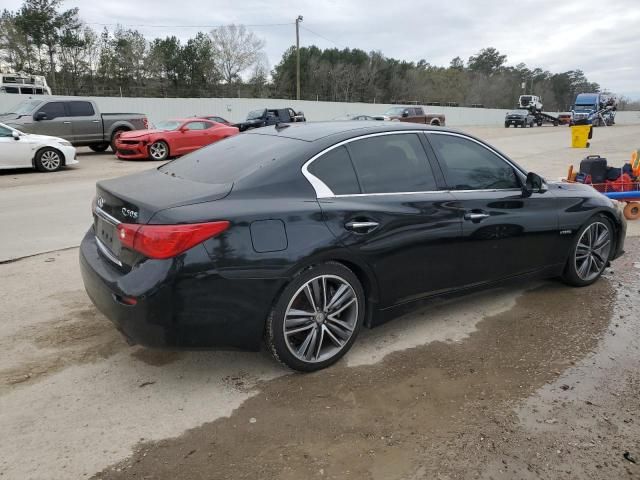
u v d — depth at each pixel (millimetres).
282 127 3971
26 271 5234
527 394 3059
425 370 3334
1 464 2451
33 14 45188
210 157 3705
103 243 3346
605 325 4004
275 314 3043
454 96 88562
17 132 13328
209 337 2904
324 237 3102
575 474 2410
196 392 3076
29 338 3729
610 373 3301
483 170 4051
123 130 18500
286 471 2426
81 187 11000
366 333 3865
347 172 3381
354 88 70625
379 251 3348
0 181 11938
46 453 2535
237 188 3027
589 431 2717
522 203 4133
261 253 2920
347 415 2855
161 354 3521
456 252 3764
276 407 2926
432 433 2701
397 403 2967
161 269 2754
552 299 4531
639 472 2424
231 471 2426
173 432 2705
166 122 18219
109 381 3188
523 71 118375
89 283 3227
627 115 67000
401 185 3572
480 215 3840
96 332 3842
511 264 4160
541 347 3648
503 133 33188
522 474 2408
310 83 68250
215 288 2836
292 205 3062
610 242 4879
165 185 3248
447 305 4398
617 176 8062
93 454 2533
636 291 4742
